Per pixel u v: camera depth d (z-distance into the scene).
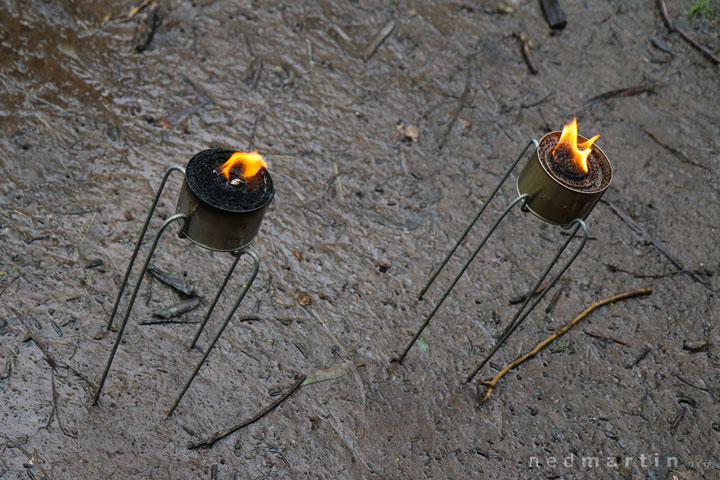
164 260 3.56
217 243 2.46
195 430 3.05
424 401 3.35
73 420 2.97
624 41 5.33
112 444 2.95
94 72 4.28
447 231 4.02
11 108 3.97
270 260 3.69
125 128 4.06
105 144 3.96
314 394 3.28
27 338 3.15
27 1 4.45
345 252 3.81
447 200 4.16
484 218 4.12
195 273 3.55
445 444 3.22
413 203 4.11
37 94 4.08
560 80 4.98
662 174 4.57
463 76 4.86
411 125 4.49
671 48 5.34
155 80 4.34
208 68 4.48
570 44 5.23
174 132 4.12
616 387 3.54
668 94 5.05
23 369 3.06
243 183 2.42
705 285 4.04
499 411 3.37
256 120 4.30
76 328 3.23
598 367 3.60
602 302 3.84
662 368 3.65
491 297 3.79
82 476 2.84
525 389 3.47
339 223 3.93
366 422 3.23
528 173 2.87
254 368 3.30
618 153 4.62
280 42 4.73
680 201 4.44
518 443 3.28
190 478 2.93
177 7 4.73
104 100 4.16
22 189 3.65
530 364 3.57
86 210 3.65
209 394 3.17
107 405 3.04
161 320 3.34
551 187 2.75
